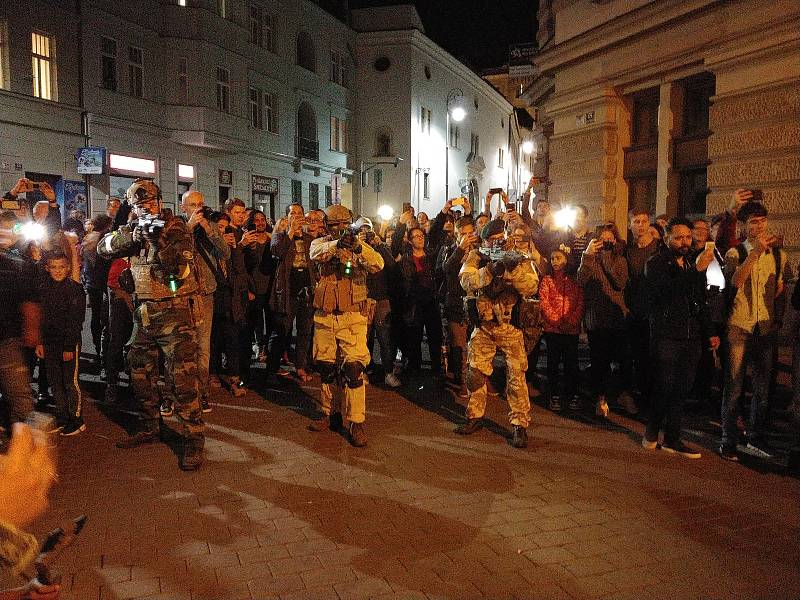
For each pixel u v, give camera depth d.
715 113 9.40
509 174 59.53
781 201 8.53
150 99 24.42
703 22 9.46
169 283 5.25
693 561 3.80
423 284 8.53
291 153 32.91
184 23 25.11
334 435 6.16
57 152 21.05
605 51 11.38
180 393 5.24
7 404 4.51
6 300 4.42
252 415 6.80
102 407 7.11
